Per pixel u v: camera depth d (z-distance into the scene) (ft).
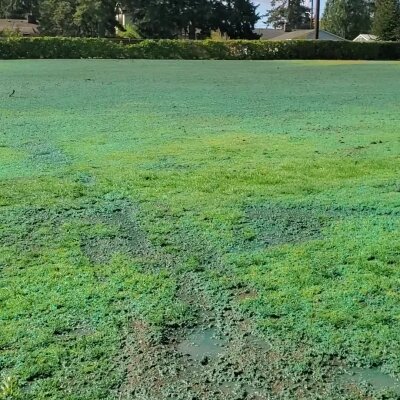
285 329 10.20
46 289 11.64
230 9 179.42
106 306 11.00
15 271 12.48
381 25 153.48
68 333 10.07
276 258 13.19
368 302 11.09
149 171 20.88
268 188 18.62
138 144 26.02
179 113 36.76
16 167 21.54
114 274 12.41
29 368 8.99
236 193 18.11
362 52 118.62
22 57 111.24
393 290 11.56
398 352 9.48
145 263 13.01
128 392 8.54
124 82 60.49
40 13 185.16
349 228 15.02
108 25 168.35
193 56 117.08
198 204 17.07
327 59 117.91
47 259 13.17
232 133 29.01
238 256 13.33
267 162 22.21
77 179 19.88
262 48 117.70
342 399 8.39
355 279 12.03
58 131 29.60
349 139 27.14
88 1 162.40
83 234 14.80
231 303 11.19
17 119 33.83
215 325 10.43
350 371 9.05
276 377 8.91
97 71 77.56
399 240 14.11
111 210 16.70
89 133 28.99
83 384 8.68
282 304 11.05
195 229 15.10
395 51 119.03
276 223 15.47
